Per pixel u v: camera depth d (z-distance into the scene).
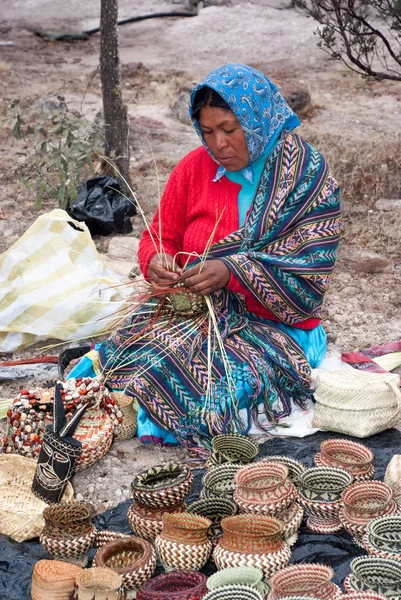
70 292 4.75
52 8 14.76
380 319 5.22
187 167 4.14
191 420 3.84
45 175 6.50
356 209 6.85
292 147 3.94
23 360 4.66
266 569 2.85
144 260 4.15
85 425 3.69
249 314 4.12
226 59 12.59
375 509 3.07
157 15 14.50
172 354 3.85
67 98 10.27
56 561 2.89
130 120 9.23
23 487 3.52
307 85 10.10
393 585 2.72
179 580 2.83
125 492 3.63
